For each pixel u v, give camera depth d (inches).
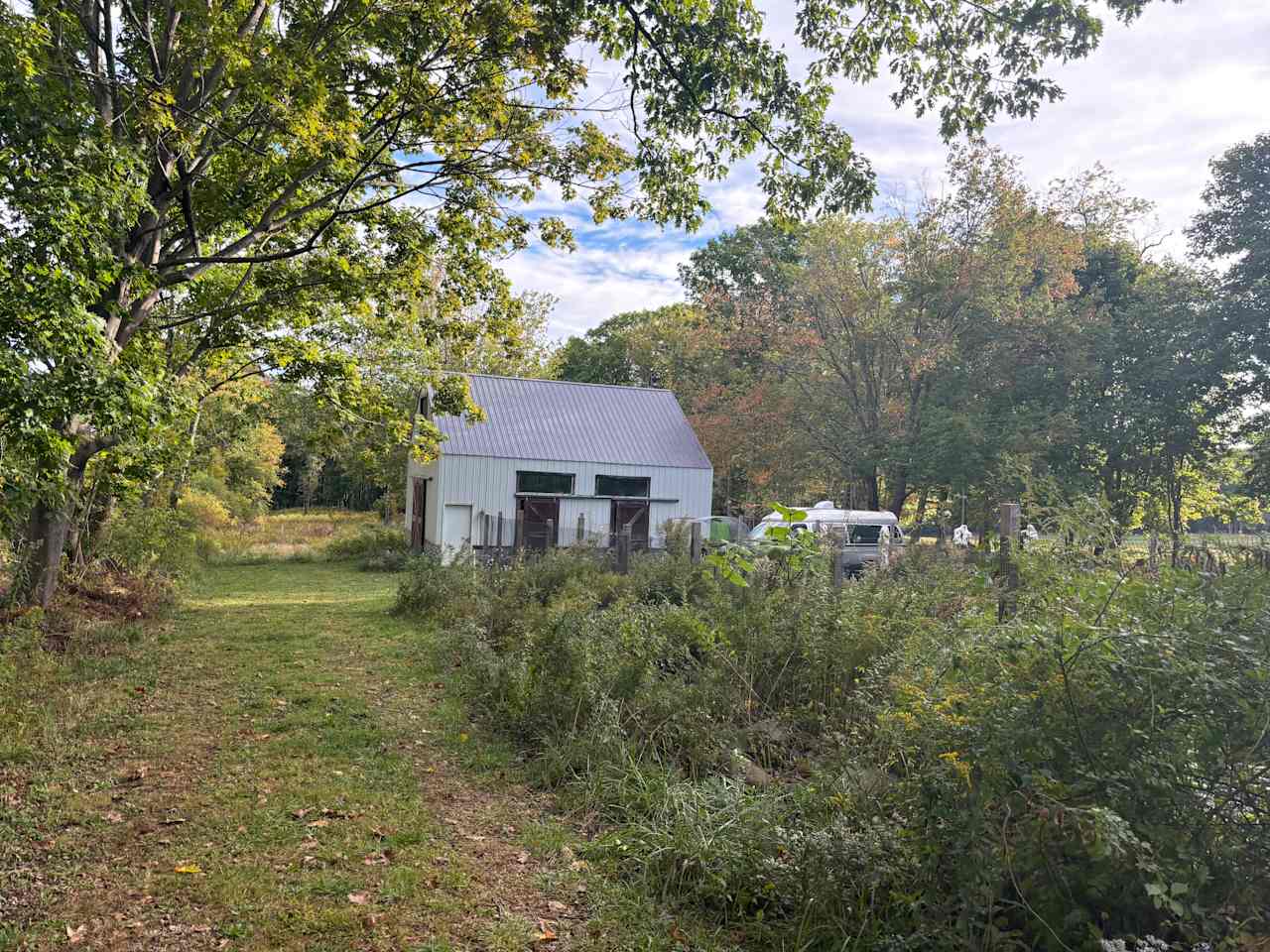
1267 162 1194.6
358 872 178.7
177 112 446.9
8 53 332.5
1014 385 1212.5
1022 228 1229.7
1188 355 1231.5
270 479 1744.6
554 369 1713.8
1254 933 116.4
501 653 378.6
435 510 1083.3
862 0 421.7
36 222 326.0
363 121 486.9
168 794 221.9
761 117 474.0
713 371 1740.9
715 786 206.7
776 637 290.4
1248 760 123.4
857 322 1307.8
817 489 1508.4
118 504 648.4
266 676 372.5
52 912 158.7
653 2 429.7
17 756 246.2
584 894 170.9
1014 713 129.0
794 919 151.8
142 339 530.3
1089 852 117.5
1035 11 388.8
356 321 711.7
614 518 1127.0
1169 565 163.5
